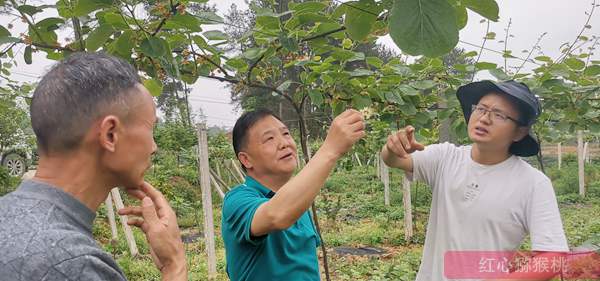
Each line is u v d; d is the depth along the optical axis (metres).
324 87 3.13
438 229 2.27
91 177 1.12
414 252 7.54
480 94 2.24
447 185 2.25
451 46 1.33
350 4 1.81
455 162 2.29
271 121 2.16
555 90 3.68
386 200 11.38
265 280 1.93
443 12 1.34
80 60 1.12
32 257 0.94
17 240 0.96
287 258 1.99
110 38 2.29
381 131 7.59
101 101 1.08
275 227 1.61
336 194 13.97
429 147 2.42
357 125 1.65
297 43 2.37
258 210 1.67
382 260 7.10
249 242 1.76
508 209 2.09
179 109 12.65
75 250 0.98
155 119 1.22
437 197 2.31
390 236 8.55
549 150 22.92
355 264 6.86
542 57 3.62
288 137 2.19
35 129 1.09
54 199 1.06
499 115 2.11
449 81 3.57
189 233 9.91
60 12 2.20
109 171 1.14
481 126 2.14
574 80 3.86
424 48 1.33
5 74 3.34
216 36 2.43
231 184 12.91
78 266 0.97
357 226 9.84
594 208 11.46
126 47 2.12
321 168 1.60
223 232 2.02
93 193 1.14
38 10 2.10
